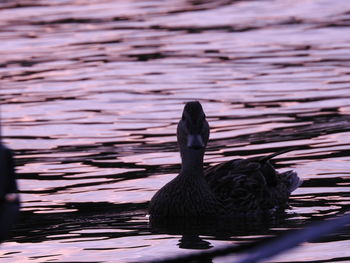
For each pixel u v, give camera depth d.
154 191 12.18
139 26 27.83
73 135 15.50
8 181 3.88
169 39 25.53
